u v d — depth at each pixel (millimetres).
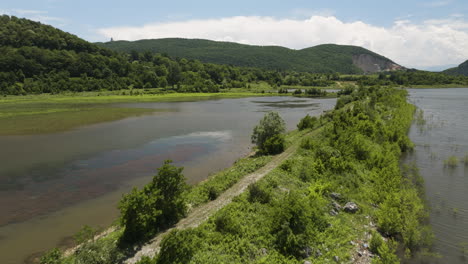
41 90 132250
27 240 16641
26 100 108375
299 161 26953
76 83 147125
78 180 26734
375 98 76438
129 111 79562
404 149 34156
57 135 46562
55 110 79688
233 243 14234
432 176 25719
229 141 42531
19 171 29141
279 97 139250
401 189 21922
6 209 20797
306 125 47906
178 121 61906
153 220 15727
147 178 27312
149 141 42531
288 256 13742
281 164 25844
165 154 35594
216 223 15797
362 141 31047
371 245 14883
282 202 17047
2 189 24578
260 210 17453
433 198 21266
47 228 18047
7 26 184875
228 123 59219
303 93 157875
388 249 14414
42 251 15523
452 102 93000
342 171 24516
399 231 16234
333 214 17875
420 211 18516
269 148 32969
